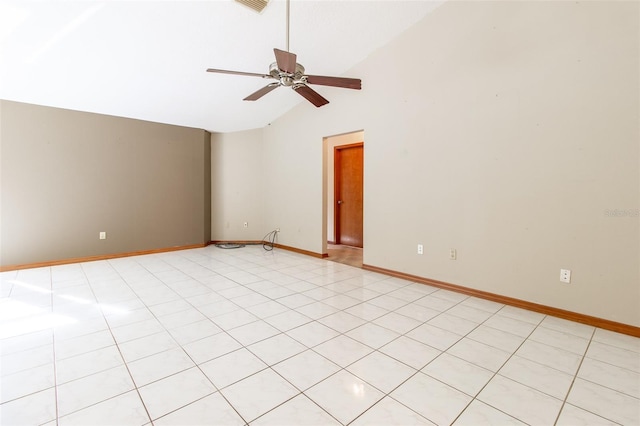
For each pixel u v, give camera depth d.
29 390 1.56
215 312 2.61
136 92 4.02
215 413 1.40
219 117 5.22
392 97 3.67
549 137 2.51
